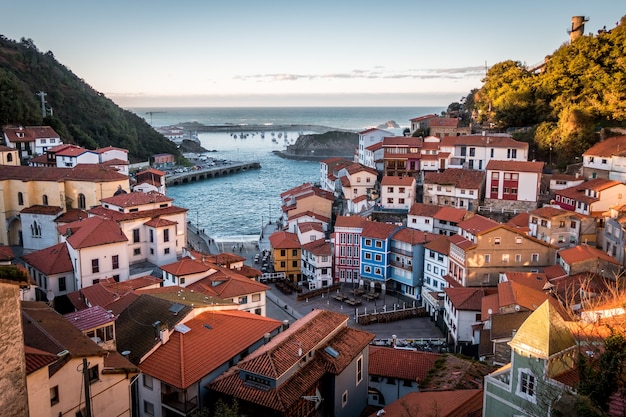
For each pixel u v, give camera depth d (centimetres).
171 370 4262
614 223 8288
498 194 11262
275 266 11100
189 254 9250
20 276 2522
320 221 12456
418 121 18425
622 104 11556
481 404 3691
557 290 6956
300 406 4019
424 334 8150
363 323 8531
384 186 11881
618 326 3170
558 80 13100
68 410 3400
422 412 3775
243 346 4747
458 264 8756
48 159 14062
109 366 3791
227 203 19925
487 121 15525
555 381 2894
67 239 8131
